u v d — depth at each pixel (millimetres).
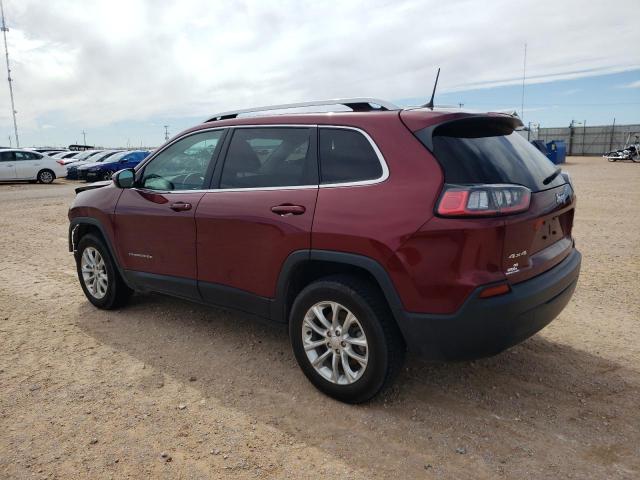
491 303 2672
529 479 2506
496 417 3041
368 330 2965
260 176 3551
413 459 2668
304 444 2811
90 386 3471
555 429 2910
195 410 3160
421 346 2844
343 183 3098
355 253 2945
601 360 3766
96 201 4742
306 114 3436
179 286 4090
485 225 2625
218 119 4070
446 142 2844
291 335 3361
